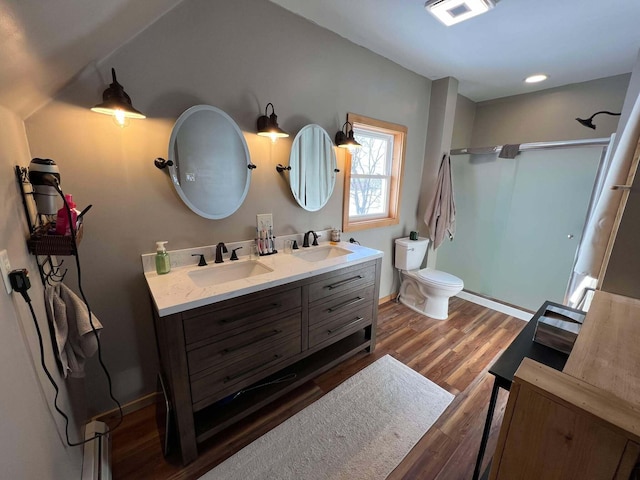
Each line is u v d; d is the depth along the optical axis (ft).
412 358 6.86
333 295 5.78
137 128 4.42
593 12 5.44
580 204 8.43
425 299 9.16
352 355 6.58
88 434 4.25
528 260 9.70
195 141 4.95
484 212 10.43
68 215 2.92
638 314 3.59
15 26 1.88
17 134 3.23
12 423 2.05
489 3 5.03
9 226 2.55
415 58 7.72
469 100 11.10
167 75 4.53
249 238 6.06
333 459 4.33
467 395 5.67
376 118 7.91
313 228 7.24
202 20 4.70
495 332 8.10
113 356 4.83
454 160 10.78
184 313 3.82
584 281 7.16
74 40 2.86
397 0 5.24
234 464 4.25
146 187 4.65
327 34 6.39
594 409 1.96
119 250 4.58
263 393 5.17
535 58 7.51
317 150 6.77
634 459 1.82
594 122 8.94
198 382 4.14
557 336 3.34
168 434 4.27
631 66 7.77
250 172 5.74
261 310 4.64
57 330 3.25
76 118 3.95
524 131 10.43
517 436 2.33
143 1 3.36
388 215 9.45
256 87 5.52
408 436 4.73
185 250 5.18
